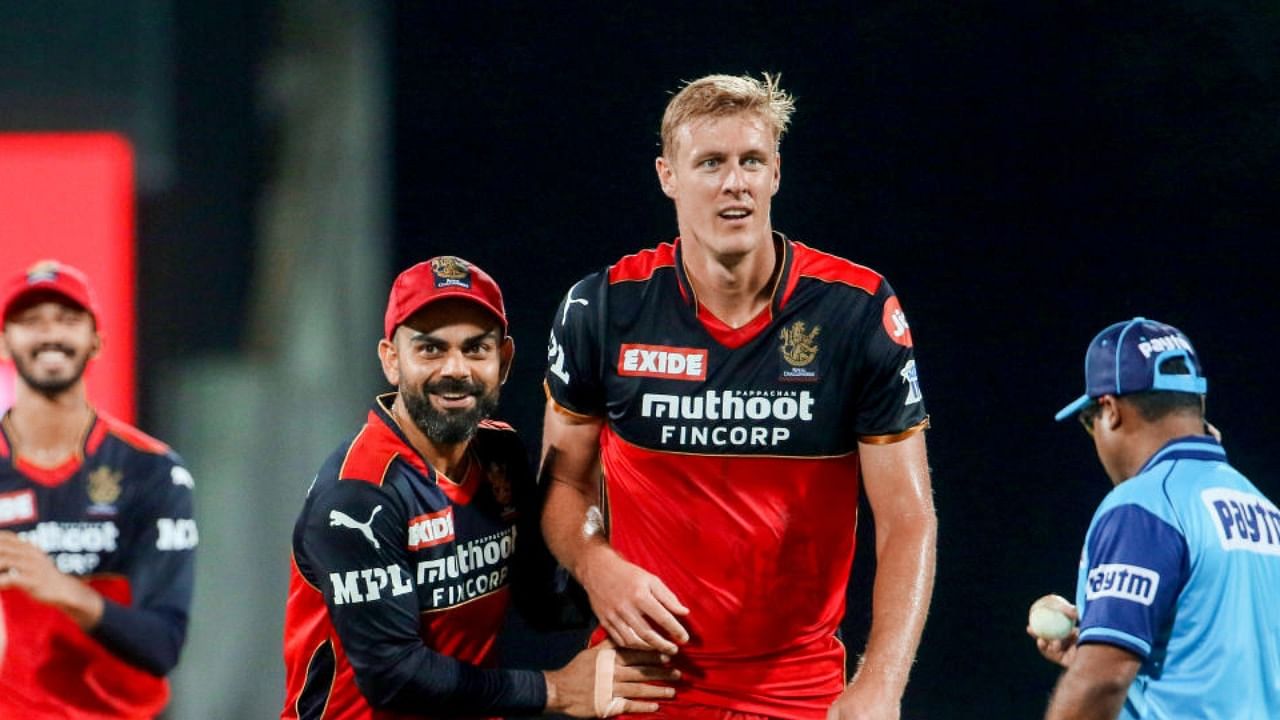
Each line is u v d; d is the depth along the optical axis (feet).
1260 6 96.43
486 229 104.99
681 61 103.81
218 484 100.58
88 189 96.99
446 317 36.45
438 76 104.47
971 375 100.32
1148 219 99.09
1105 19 98.89
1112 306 99.55
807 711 39.45
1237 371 97.86
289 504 101.24
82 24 96.27
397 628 36.70
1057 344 99.86
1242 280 98.22
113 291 97.96
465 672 37.32
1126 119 99.30
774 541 38.14
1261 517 37.29
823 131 102.12
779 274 37.50
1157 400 38.42
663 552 38.88
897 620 36.32
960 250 101.04
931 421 99.96
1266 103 97.35
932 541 37.27
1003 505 98.43
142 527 47.85
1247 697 35.91
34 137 96.37
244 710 96.78
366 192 104.47
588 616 42.27
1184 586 36.11
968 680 95.14
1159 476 37.09
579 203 104.37
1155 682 36.50
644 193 104.42
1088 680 35.42
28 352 46.62
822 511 38.34
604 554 38.17
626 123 103.91
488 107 104.58
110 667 46.96
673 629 37.06
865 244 102.06
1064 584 96.68
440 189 104.83
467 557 38.42
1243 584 36.17
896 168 101.71
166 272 100.73
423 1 103.71
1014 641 95.66
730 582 38.52
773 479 37.93
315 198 103.45
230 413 101.45
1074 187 100.12
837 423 37.65
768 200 36.78
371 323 104.83
